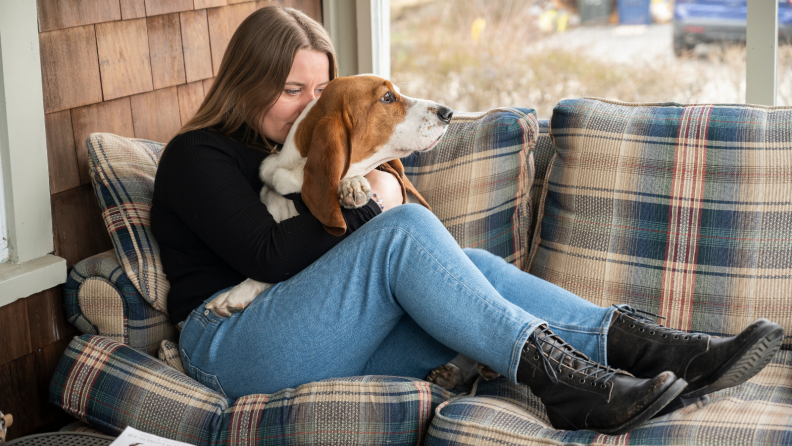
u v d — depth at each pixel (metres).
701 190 1.58
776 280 1.50
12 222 1.61
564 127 1.75
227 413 1.38
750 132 1.57
